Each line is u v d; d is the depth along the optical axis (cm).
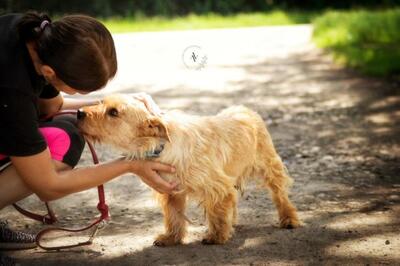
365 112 984
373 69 1309
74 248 480
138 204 589
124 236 508
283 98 1093
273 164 548
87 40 386
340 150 781
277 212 570
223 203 486
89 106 482
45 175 412
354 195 610
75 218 552
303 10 2980
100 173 433
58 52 386
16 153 398
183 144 468
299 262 448
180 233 493
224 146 499
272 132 870
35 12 418
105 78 399
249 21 2359
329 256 459
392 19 1833
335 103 1050
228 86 1189
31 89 398
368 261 448
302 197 605
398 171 694
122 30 1997
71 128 460
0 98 386
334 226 523
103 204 475
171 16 2709
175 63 1408
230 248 480
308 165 719
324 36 1730
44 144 407
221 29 2091
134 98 484
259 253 468
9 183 433
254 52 1605
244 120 531
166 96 1088
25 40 400
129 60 1438
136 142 465
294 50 1644
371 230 512
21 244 476
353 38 1664
